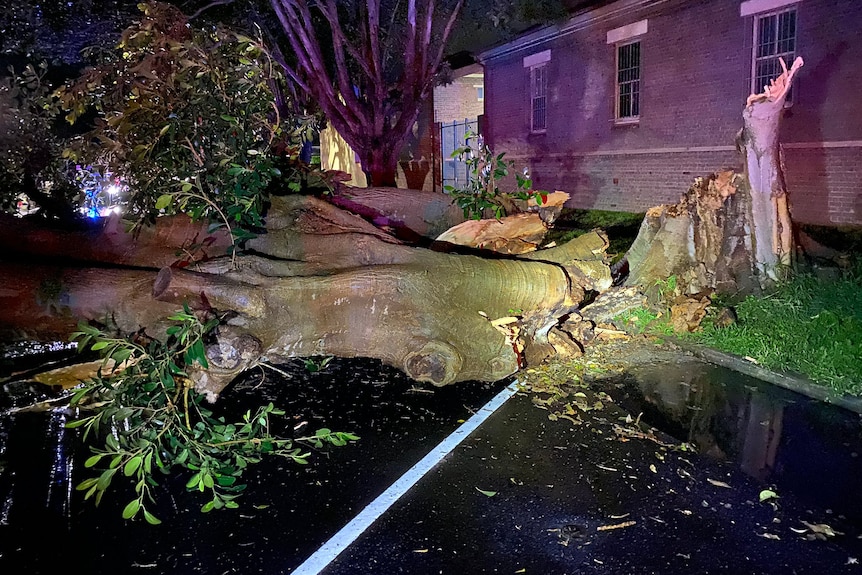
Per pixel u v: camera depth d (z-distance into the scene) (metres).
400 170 21.62
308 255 5.35
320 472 3.98
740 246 6.59
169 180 5.58
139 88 5.89
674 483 3.74
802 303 5.92
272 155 5.98
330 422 4.67
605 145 14.96
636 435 4.34
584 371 5.52
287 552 3.21
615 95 14.42
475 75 24.64
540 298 5.34
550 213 7.56
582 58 15.25
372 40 13.46
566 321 6.16
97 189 7.97
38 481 3.94
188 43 5.36
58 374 5.21
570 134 16.09
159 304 4.87
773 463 3.93
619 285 6.79
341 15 15.12
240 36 5.47
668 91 12.98
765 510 3.46
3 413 4.89
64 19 10.92
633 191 14.30
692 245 6.60
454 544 3.24
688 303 6.22
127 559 3.18
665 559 3.09
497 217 6.93
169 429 3.95
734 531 3.29
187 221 5.67
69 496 3.77
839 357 4.98
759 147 6.17
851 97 9.79
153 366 3.93
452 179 21.44
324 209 5.84
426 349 4.86
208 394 4.62
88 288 4.88
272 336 4.79
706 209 6.54
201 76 5.46
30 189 8.10
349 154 21.22
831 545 3.16
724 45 11.62
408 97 13.86
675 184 13.15
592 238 6.11
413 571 3.04
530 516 3.46
